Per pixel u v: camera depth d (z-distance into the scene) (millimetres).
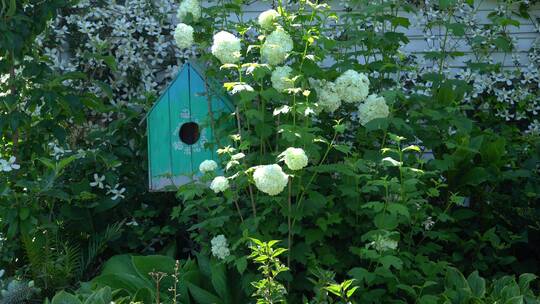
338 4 5371
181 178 4121
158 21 5262
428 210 4078
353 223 3621
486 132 4773
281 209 3461
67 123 5023
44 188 3887
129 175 4688
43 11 4254
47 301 3217
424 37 5445
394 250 3373
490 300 3430
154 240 4676
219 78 3959
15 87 4359
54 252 4133
